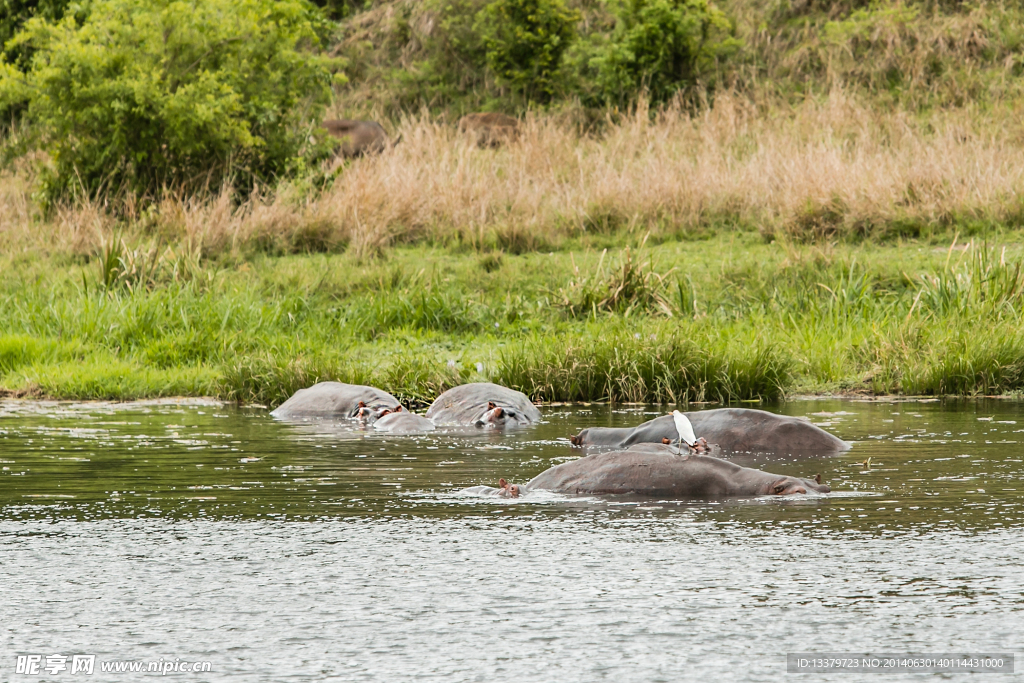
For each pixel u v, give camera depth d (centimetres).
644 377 4106
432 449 2867
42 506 2103
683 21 9750
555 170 7950
